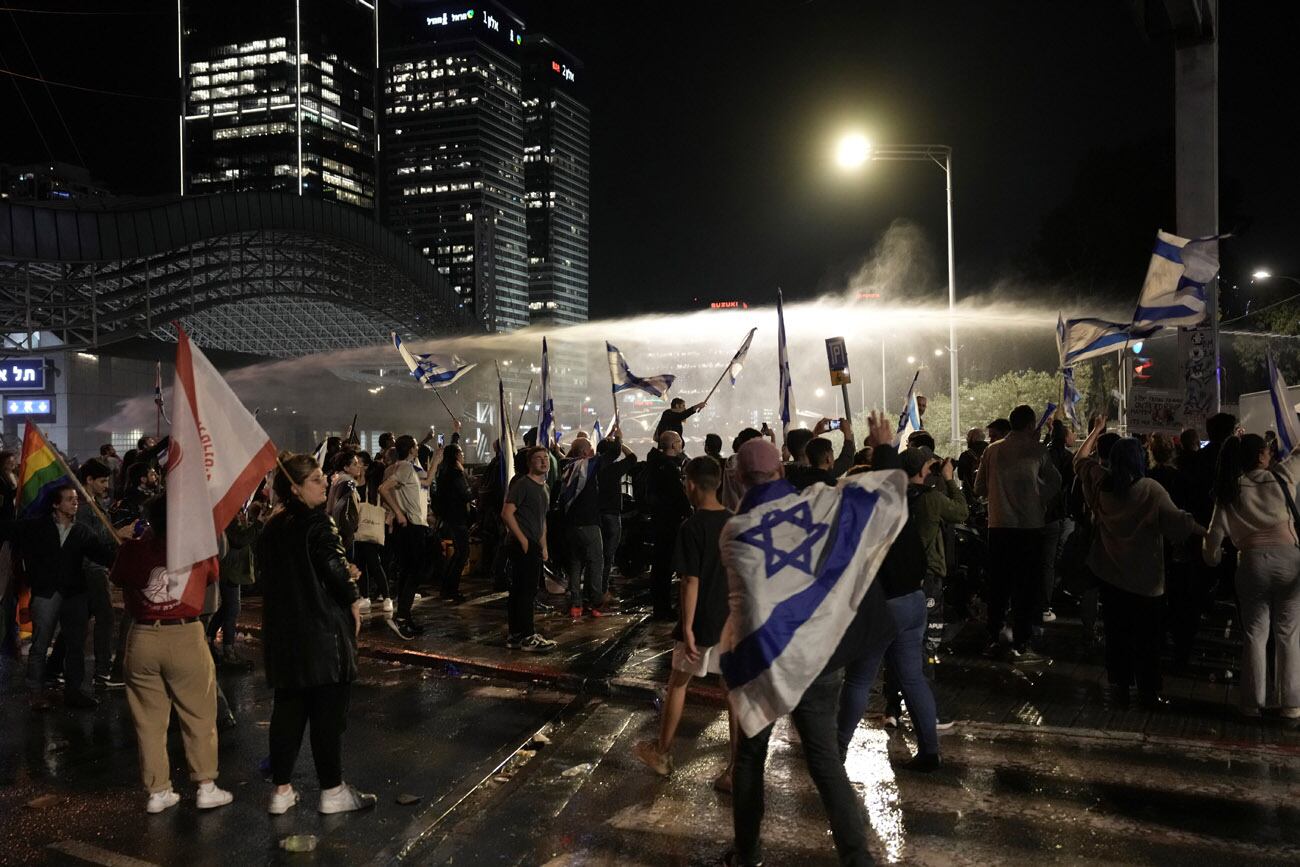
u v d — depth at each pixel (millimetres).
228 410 5664
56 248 50469
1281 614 6734
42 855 4996
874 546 4328
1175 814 5152
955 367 26594
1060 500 9594
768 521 4312
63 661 8555
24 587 9508
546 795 5723
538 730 7082
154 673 5582
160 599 5555
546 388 13039
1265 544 6680
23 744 6965
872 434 5707
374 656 9516
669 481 10828
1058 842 4816
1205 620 10469
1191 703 7211
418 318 100812
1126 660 7164
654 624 10633
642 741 6727
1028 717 6871
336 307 99312
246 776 6211
